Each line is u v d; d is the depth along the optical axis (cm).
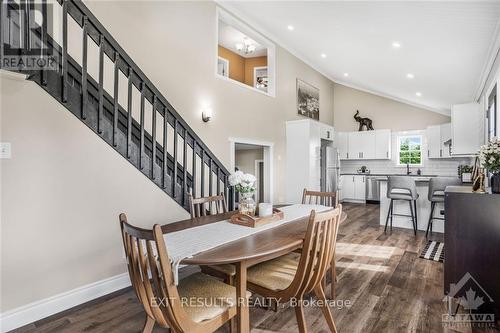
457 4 258
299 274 161
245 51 688
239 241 172
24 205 209
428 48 381
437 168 725
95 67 314
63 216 229
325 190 643
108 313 223
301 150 599
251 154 700
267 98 571
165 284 126
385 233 455
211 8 450
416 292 255
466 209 224
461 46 346
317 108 761
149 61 364
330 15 392
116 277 264
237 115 497
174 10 395
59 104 225
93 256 247
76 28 303
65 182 229
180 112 400
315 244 165
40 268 217
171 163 365
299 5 403
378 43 424
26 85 210
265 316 220
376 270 305
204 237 180
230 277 198
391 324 206
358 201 788
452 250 230
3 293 199
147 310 153
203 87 435
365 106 828
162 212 297
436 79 505
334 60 626
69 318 216
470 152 434
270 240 174
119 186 263
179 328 133
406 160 774
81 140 238
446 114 723
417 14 300
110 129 257
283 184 611
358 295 250
